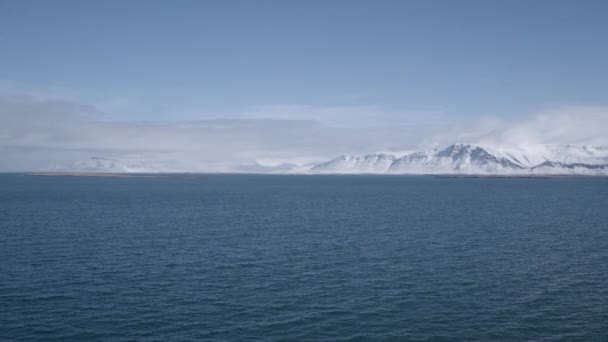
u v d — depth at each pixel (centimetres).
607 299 4488
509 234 8325
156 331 3706
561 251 6744
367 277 5262
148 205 14262
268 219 10638
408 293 4672
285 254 6506
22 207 13188
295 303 4356
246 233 8444
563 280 5147
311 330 3744
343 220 10438
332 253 6581
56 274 5316
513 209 13112
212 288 4812
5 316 3988
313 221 10256
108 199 16712
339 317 4019
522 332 3722
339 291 4728
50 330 3706
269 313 4097
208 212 12219
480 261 6078
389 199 17675
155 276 5266
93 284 4931
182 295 4578
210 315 4047
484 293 4678
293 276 5300
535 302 4409
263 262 5991
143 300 4422
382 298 4512
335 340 3566
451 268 5694
